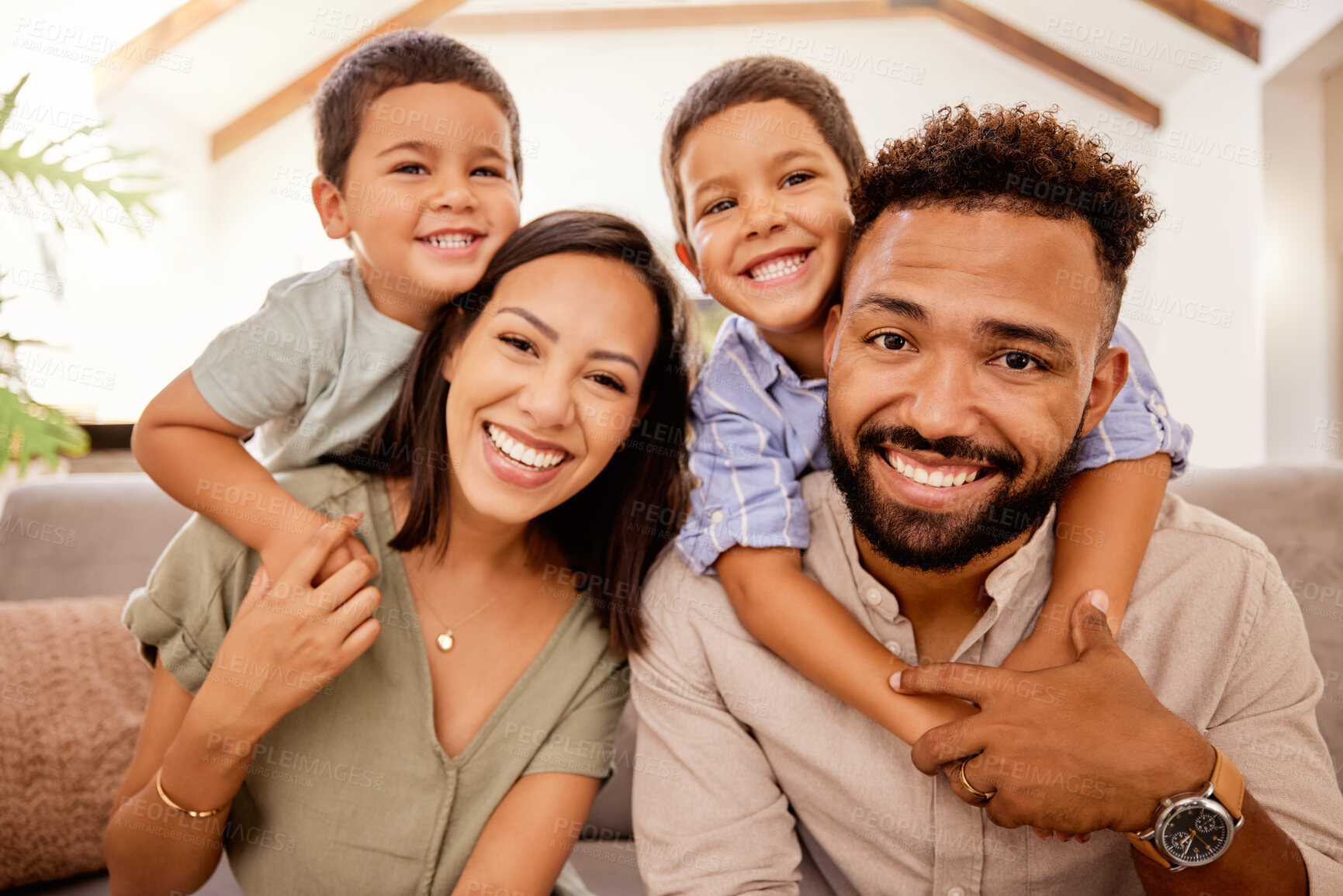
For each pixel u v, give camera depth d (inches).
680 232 66.6
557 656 50.6
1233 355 189.3
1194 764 36.5
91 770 61.0
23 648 62.4
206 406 52.9
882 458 41.4
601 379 46.9
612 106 254.4
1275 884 37.7
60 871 59.6
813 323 58.4
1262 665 44.5
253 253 241.0
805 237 56.3
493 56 248.2
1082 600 42.4
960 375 39.2
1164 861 37.6
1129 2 193.9
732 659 47.7
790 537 46.9
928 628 46.9
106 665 64.1
